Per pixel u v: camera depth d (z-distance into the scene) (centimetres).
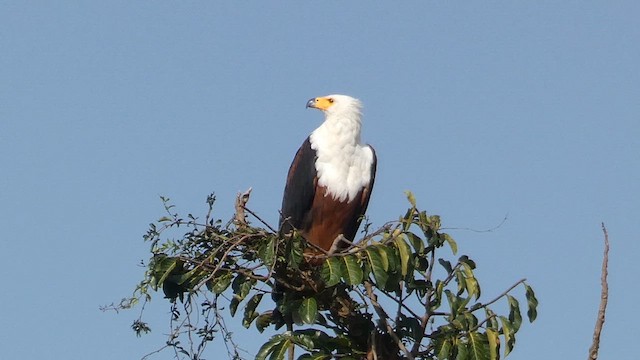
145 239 1153
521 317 1116
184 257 1152
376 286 1112
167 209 1159
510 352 1091
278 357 1120
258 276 1179
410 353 1144
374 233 1161
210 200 1166
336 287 1195
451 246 1137
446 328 1112
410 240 1121
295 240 1130
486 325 1114
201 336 1125
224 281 1140
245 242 1176
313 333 1167
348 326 1201
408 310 1173
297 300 1192
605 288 930
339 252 1170
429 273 1166
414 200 1144
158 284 1122
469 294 1111
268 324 1276
